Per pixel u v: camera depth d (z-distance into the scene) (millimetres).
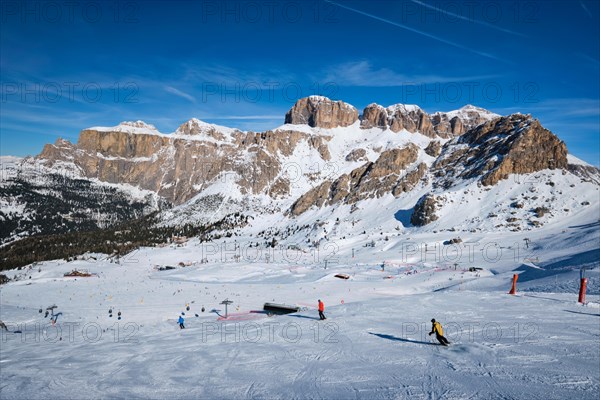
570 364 18531
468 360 19844
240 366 21172
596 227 137250
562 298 44219
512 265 105688
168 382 18797
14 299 96500
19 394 17562
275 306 58312
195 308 69500
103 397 16906
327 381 17719
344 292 83812
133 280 133375
